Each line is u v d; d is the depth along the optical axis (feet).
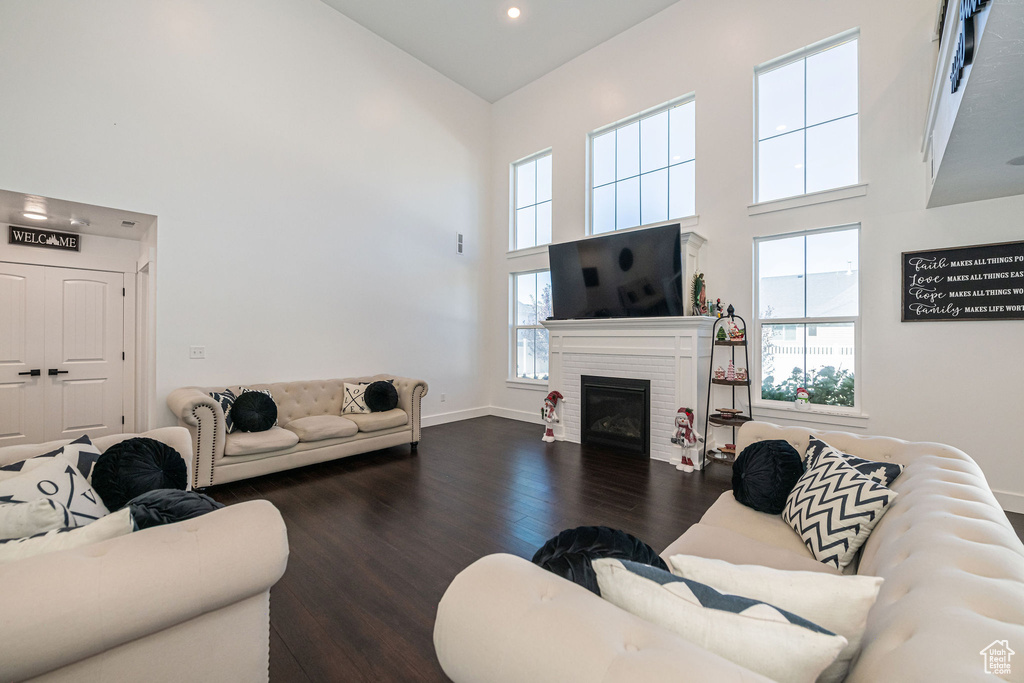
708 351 13.87
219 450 10.85
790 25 12.75
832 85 12.33
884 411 11.18
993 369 9.88
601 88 17.17
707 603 2.43
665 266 13.73
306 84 14.79
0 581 2.77
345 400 14.76
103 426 13.99
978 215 10.02
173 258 12.07
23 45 9.92
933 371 10.56
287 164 14.34
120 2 11.23
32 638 2.69
